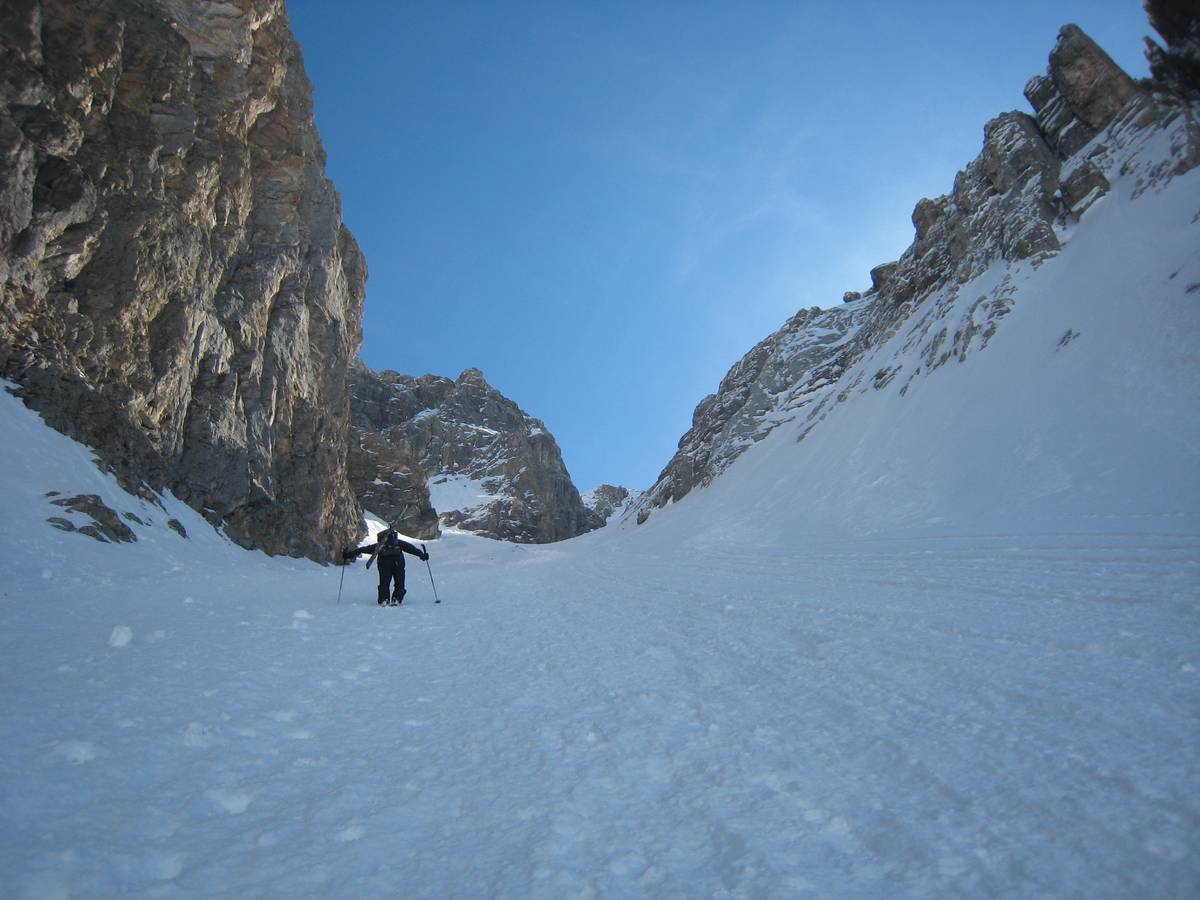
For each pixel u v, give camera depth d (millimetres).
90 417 24766
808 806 3262
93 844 2855
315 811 3334
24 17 24750
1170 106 35969
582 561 40688
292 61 44062
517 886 2627
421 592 17578
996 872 2559
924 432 30828
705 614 9812
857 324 78562
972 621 7199
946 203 60531
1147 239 28172
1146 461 16781
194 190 32188
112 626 8703
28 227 23844
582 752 4184
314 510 42062
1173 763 3295
